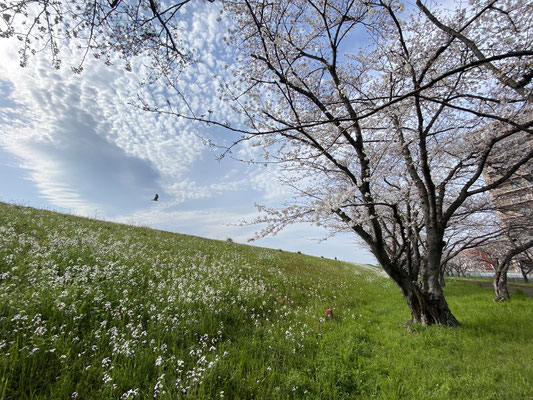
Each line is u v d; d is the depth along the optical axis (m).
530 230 11.35
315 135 6.67
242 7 4.91
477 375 4.20
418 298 7.15
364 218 6.95
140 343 4.12
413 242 9.90
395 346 5.64
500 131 6.46
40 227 10.24
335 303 9.72
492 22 5.63
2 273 5.31
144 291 6.39
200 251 14.10
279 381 3.88
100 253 8.11
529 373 4.18
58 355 3.42
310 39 6.48
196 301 6.31
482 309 9.05
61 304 4.33
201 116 3.14
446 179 7.88
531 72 3.46
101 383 3.22
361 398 3.72
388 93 7.20
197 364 3.72
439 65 6.25
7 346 3.37
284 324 6.42
